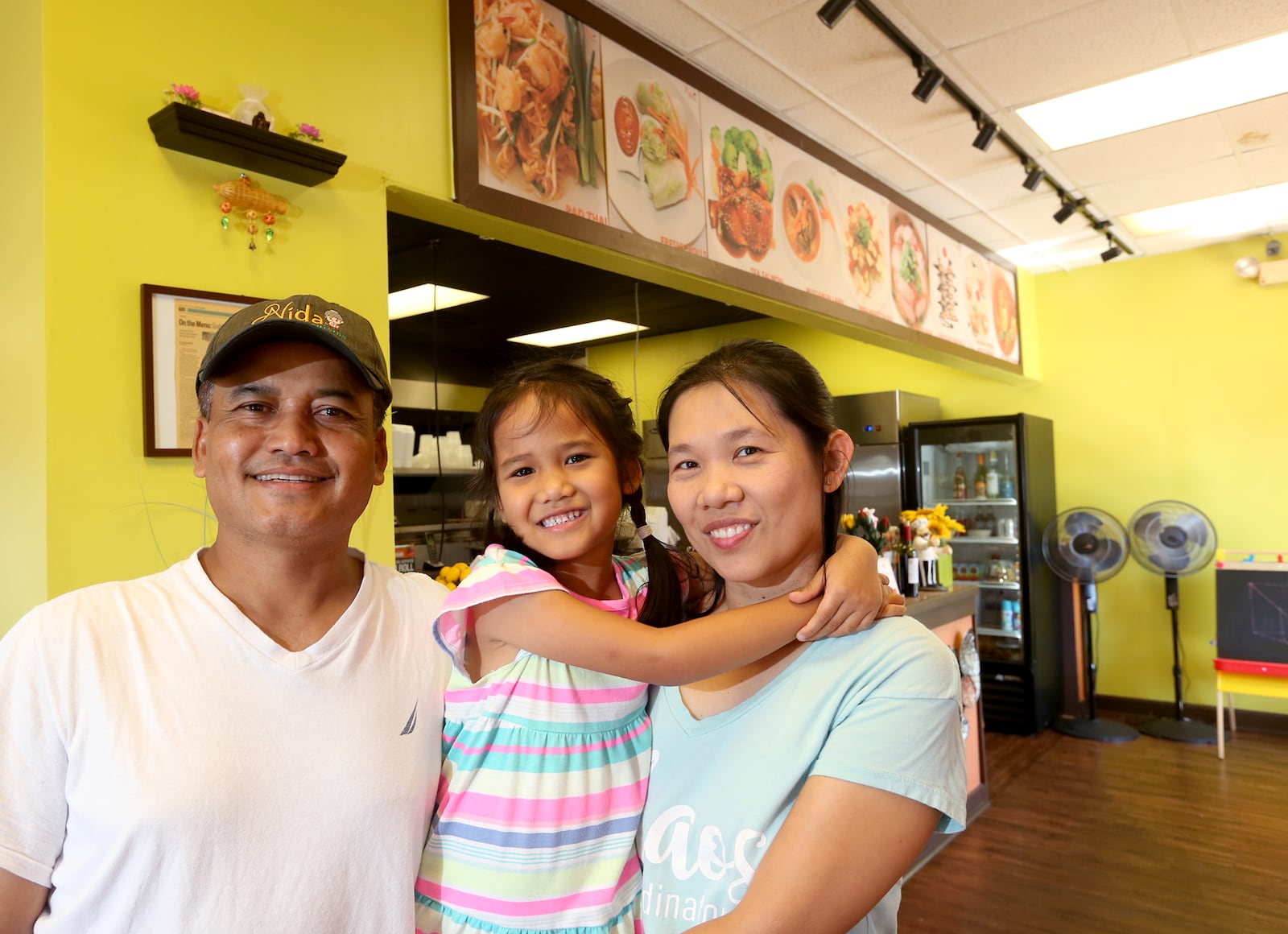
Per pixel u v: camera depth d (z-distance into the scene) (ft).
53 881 2.82
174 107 5.33
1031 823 12.78
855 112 12.09
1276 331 17.99
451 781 3.42
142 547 5.47
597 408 3.85
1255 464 18.24
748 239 11.43
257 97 5.99
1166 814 13.03
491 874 3.24
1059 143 13.16
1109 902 10.24
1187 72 10.98
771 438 3.19
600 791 3.40
